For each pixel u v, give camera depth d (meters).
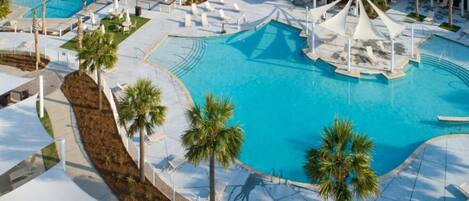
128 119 29.39
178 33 53.81
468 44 51.62
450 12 54.88
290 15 59.06
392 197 31.11
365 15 48.00
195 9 58.38
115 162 32.88
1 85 35.59
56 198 25.28
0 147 28.50
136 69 46.38
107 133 36.09
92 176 31.38
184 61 49.06
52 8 61.78
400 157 36.19
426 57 49.88
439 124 39.91
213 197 27.39
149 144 35.59
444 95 44.00
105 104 39.81
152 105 29.56
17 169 30.38
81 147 34.22
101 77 40.25
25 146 28.86
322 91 44.62
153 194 30.20
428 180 32.69
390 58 49.06
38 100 38.94
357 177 23.56
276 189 31.69
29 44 49.12
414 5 61.56
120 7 60.06
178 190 31.17
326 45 51.75
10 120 31.47
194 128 25.75
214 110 25.56
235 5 59.69
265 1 63.47
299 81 46.16
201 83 45.50
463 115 40.94
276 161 35.69
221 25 56.22
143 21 56.47
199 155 25.33
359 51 50.47
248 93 44.16
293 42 53.38
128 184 30.83
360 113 41.56
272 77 46.72
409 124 40.03
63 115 38.03
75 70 44.97
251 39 53.94
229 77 46.59
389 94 44.25
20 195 25.41
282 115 41.22
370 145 24.61
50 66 45.47
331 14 59.41
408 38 53.25
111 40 38.31
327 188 23.61
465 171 33.56
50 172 27.11
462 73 47.09
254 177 32.78
